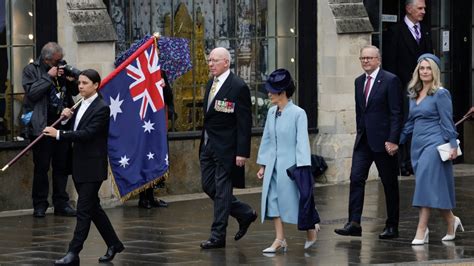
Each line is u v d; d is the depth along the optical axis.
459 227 45.78
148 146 50.06
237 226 46.38
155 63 49.91
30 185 50.28
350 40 57.75
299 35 58.00
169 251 41.25
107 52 50.62
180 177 54.62
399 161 60.84
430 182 42.44
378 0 59.72
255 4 56.97
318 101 58.31
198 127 55.34
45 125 47.91
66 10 50.38
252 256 40.31
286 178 40.75
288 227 46.25
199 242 43.06
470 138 65.06
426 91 42.78
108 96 49.16
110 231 39.38
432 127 42.59
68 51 50.47
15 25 49.94
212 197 42.59
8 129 49.94
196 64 55.31
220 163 41.97
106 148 39.03
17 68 50.06
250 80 56.97
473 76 64.75
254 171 56.97
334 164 57.47
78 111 38.88
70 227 46.25
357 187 43.69
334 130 57.91
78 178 38.59
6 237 44.03
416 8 59.00
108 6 52.56
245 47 56.81
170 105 51.44
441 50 64.19
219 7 55.97
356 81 44.31
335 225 46.75
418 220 47.72
